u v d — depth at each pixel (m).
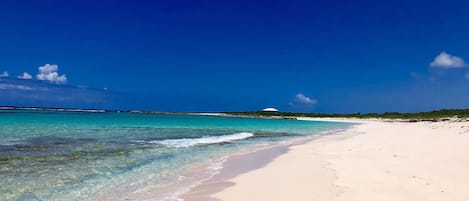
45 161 14.86
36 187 10.91
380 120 107.62
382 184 11.12
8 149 17.55
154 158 16.88
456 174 12.37
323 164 15.30
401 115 117.00
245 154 19.19
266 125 62.16
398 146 21.30
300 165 15.26
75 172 13.09
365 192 10.28
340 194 10.16
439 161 15.02
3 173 12.43
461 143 22.03
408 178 11.83
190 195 10.41
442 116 93.50
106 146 20.38
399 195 9.88
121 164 14.98
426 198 9.55
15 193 10.20
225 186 11.49
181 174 13.40
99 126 39.69
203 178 12.76
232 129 44.78
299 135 36.03
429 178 11.79
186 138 27.95
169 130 37.62
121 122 54.41
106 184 11.57
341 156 17.70
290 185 11.44
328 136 34.12
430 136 29.39
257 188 11.17
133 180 12.24
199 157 17.70
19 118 54.59
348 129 50.03
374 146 21.97
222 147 22.58
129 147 20.38
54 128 33.06
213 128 45.53
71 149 18.50
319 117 139.50
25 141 21.05
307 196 10.10
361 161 15.71
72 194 10.34
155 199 10.01
